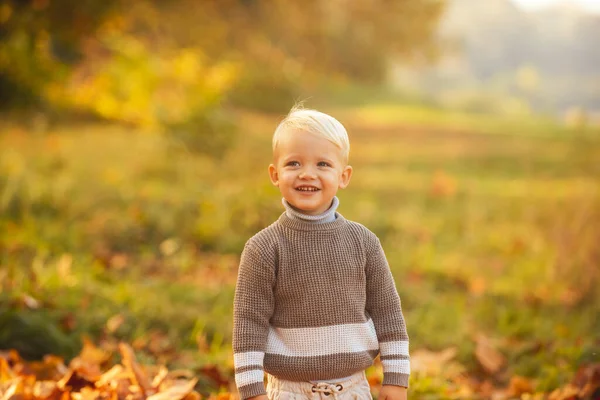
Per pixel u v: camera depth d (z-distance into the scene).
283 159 2.77
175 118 12.09
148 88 15.21
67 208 7.89
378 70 43.25
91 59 18.83
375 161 15.64
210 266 6.87
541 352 4.98
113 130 14.89
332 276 2.73
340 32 38.75
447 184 12.14
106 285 5.75
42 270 5.57
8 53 16.23
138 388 3.66
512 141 19.77
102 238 7.21
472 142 19.62
